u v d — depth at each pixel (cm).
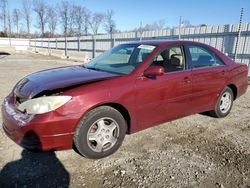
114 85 311
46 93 282
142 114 343
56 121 272
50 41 3344
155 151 339
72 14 5750
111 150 323
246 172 291
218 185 265
